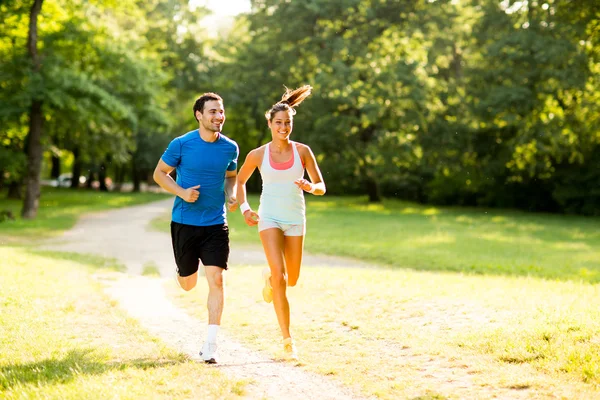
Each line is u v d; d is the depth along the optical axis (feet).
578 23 106.63
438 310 24.04
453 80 133.80
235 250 61.62
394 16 132.26
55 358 17.56
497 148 132.16
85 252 57.88
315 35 136.87
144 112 104.32
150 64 104.53
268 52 146.51
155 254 57.57
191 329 23.11
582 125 115.55
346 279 33.30
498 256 55.62
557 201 131.44
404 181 168.96
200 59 159.94
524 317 21.56
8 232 75.87
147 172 235.20
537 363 16.34
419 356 18.15
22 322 22.18
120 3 102.42
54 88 88.02
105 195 163.73
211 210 18.81
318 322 23.39
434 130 128.06
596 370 15.35
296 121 139.03
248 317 24.93
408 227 86.74
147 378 15.58
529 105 114.62
